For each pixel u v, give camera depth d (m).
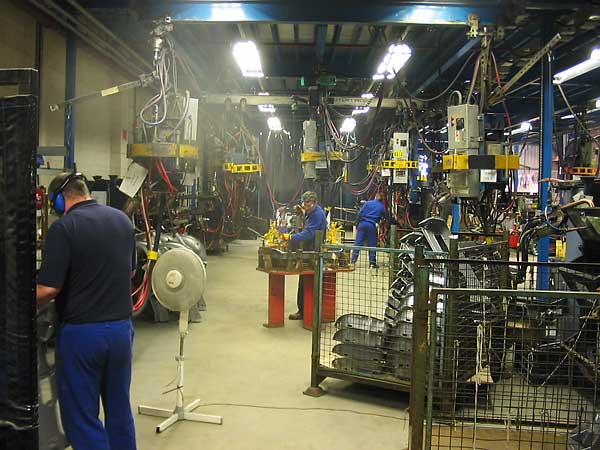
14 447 1.51
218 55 8.21
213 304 6.29
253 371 4.05
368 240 8.17
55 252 2.18
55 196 2.39
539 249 5.29
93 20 5.34
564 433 2.91
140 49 7.46
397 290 4.37
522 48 6.94
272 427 3.11
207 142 11.16
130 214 4.71
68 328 2.24
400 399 3.57
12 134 1.45
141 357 4.33
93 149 7.36
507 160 4.74
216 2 5.02
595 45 6.45
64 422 2.28
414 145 10.28
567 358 2.94
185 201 9.30
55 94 6.14
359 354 3.59
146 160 4.13
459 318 3.05
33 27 5.53
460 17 5.06
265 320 5.57
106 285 2.28
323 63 7.27
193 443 2.89
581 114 9.88
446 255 3.68
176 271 3.06
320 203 7.71
